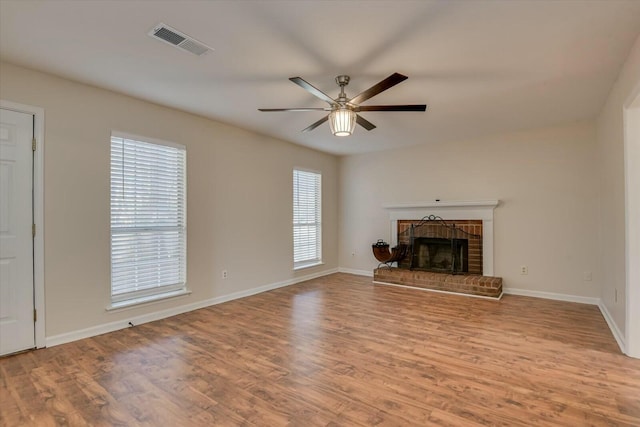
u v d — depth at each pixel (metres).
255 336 3.18
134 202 3.57
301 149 5.85
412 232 5.73
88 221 3.19
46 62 2.71
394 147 5.92
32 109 2.85
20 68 2.79
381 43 2.37
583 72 2.84
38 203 2.89
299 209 5.88
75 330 3.09
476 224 5.17
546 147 4.62
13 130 2.76
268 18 2.08
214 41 2.36
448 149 5.44
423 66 2.72
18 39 2.34
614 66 2.72
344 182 6.72
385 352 2.81
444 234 5.45
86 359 2.68
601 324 3.51
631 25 2.13
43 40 2.36
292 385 2.27
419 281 5.19
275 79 3.00
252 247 4.88
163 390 2.21
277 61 2.65
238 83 3.09
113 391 2.20
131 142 3.54
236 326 3.47
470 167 5.23
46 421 1.88
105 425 1.85
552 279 4.59
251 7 1.97
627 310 2.73
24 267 2.81
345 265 6.71
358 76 2.90
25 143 2.82
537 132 4.68
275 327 3.44
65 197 3.04
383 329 3.36
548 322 3.57
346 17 2.07
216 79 3.01
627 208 2.71
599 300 4.23
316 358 2.69
